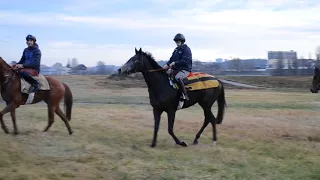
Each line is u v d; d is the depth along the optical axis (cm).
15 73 1095
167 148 1032
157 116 1055
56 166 805
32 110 1883
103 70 9688
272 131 1334
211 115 1112
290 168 851
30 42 1126
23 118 1534
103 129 1290
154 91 1031
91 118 1590
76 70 10044
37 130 1220
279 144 1096
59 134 1163
